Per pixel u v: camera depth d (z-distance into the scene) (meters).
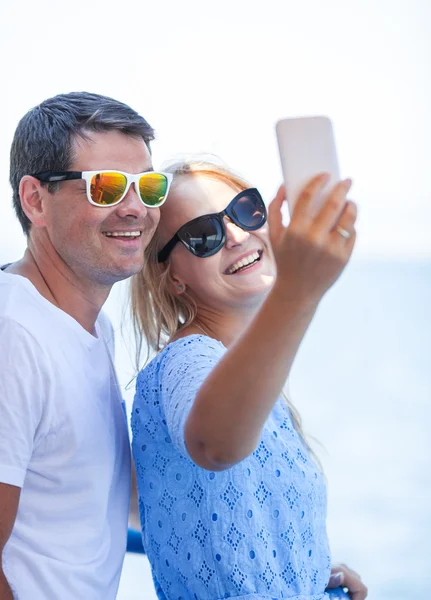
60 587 1.86
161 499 1.93
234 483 1.84
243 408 1.40
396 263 43.78
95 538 1.94
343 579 2.30
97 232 1.94
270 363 1.38
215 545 1.83
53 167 1.93
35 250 2.02
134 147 1.99
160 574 1.96
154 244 2.21
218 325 2.22
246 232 2.13
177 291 2.21
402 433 14.14
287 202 1.40
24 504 1.85
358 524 10.09
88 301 2.03
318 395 17.05
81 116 1.94
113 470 2.01
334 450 13.37
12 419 1.75
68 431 1.85
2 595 1.72
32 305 1.88
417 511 10.44
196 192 2.14
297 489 1.93
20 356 1.78
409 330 24.92
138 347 2.29
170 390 1.66
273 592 1.84
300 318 1.36
